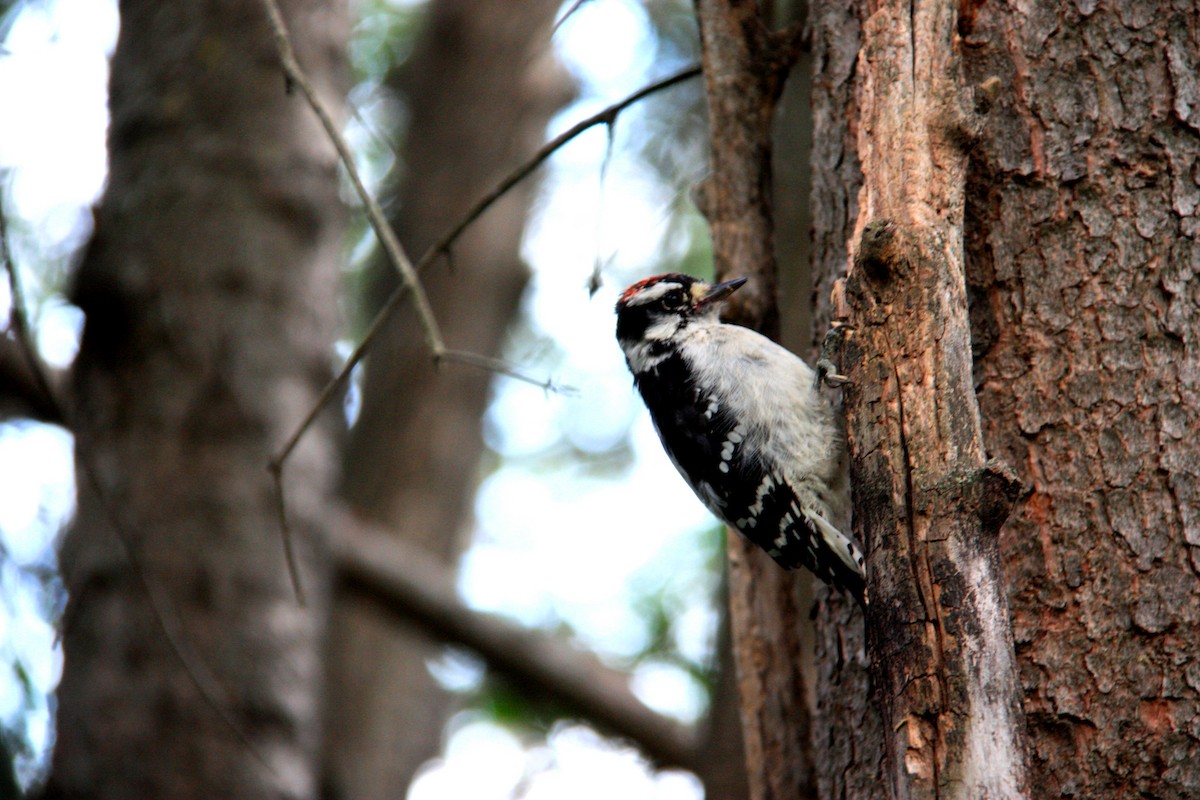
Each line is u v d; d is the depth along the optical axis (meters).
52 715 13.35
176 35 14.81
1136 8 7.63
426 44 24.95
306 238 14.95
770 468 9.57
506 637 18.23
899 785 6.27
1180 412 7.10
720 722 14.09
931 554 6.53
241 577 13.66
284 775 13.43
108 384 13.97
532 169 9.24
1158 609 6.84
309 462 14.70
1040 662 6.95
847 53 8.53
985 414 7.41
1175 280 7.27
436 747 22.98
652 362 10.66
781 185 16.56
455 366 23.12
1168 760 6.65
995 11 7.83
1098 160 7.48
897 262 7.10
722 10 9.84
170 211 14.27
